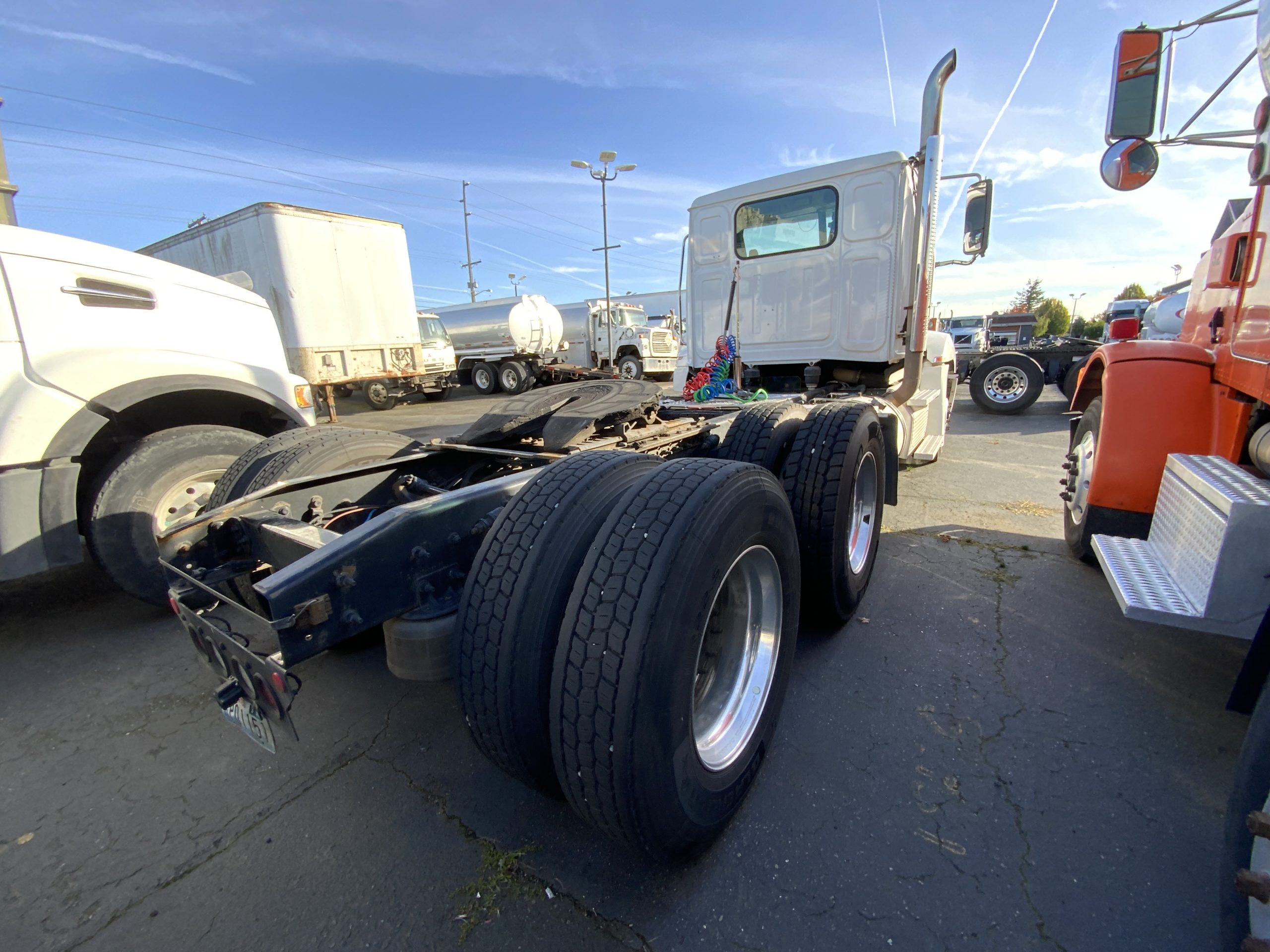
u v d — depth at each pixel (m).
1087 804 1.97
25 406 2.92
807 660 2.88
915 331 4.64
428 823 2.00
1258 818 1.26
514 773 1.79
